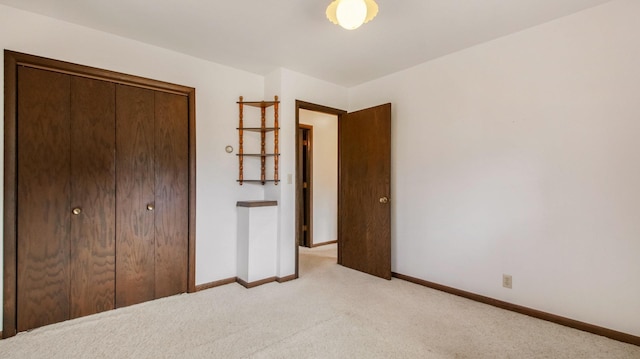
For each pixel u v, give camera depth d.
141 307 2.59
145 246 2.71
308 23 2.38
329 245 5.19
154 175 2.76
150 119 2.75
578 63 2.22
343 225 3.94
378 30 2.48
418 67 3.22
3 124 2.11
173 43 2.71
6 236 2.11
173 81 2.86
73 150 2.38
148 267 2.73
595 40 2.15
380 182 3.45
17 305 2.15
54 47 2.29
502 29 2.47
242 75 3.35
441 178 3.02
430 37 2.61
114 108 2.57
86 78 2.45
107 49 2.52
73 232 2.38
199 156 3.02
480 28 2.45
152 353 1.91
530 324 2.29
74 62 2.37
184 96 2.95
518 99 2.51
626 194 2.04
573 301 2.24
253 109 3.41
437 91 3.06
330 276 3.48
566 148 2.28
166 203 2.83
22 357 1.87
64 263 2.34
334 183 5.39
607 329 2.10
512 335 2.13
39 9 2.17
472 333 2.16
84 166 2.43
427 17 2.28
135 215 2.66
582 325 2.19
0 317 2.08
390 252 3.35
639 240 2.00
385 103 3.53
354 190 3.78
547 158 2.36
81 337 2.10
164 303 2.68
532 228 2.44
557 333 2.16
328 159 5.30
